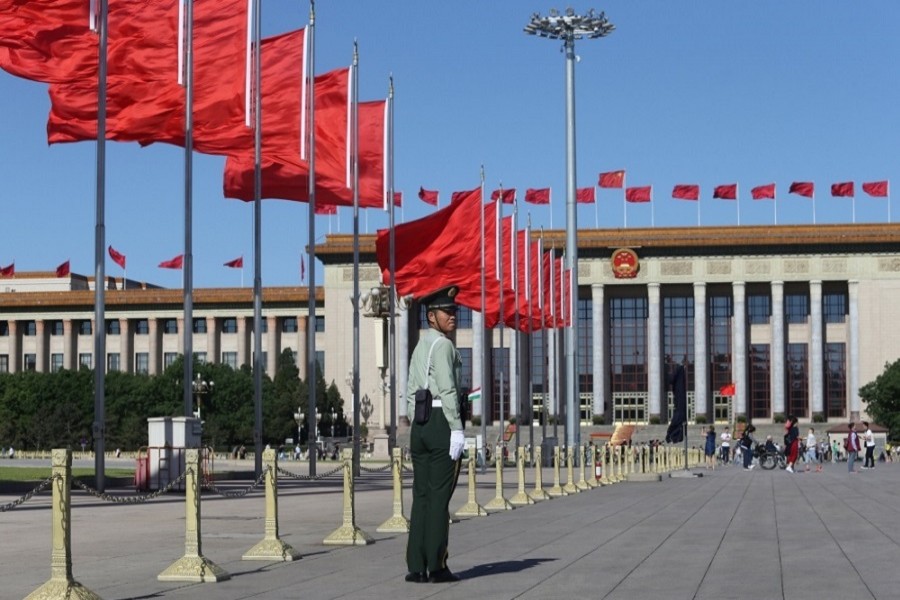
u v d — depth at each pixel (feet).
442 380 60.08
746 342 579.48
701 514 110.52
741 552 73.36
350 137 194.39
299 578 61.82
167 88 154.51
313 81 178.19
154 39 153.58
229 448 503.20
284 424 522.06
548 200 478.59
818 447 365.20
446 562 66.03
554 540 82.79
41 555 73.61
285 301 641.81
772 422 574.15
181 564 61.11
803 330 585.22
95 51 150.00
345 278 592.19
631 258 572.92
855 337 568.00
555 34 257.96
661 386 577.02
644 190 561.02
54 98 151.74
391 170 208.54
